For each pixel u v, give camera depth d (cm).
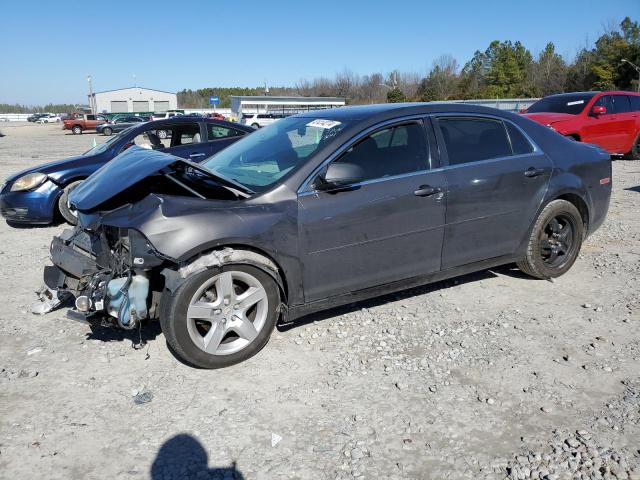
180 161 359
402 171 396
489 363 349
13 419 298
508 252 454
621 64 5856
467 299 453
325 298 379
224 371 346
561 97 1293
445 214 409
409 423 290
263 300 355
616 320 407
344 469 257
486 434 280
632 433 278
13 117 8688
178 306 327
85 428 289
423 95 7688
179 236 322
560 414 295
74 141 3347
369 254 385
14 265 577
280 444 275
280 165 388
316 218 361
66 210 741
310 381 332
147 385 331
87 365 356
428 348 371
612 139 1244
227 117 5781
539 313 423
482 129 441
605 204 511
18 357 368
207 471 257
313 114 454
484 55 8462
